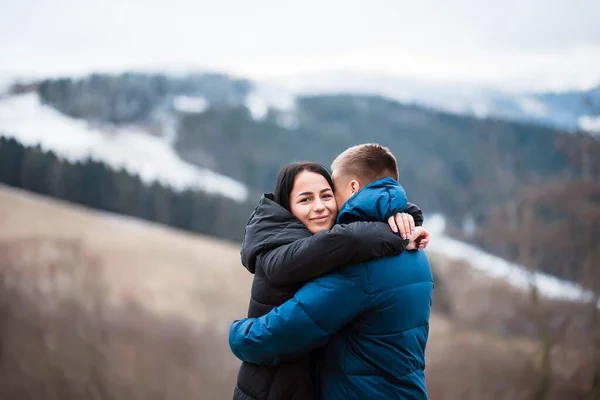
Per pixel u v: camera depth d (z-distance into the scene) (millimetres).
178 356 21172
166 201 51062
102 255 28172
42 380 19547
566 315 13820
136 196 51250
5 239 27938
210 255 31812
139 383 19891
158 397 19641
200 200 51531
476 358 15148
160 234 33906
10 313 21516
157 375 20109
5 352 20188
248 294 27250
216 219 51000
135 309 23312
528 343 15164
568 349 13836
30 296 22734
